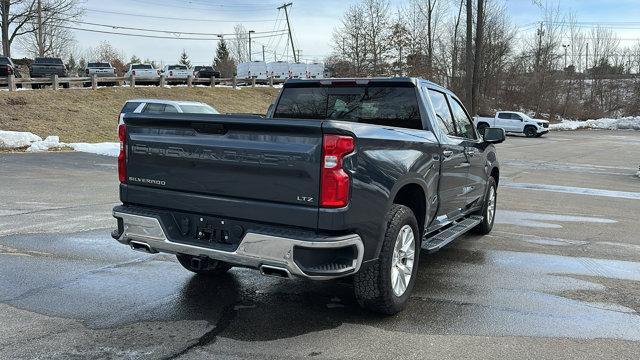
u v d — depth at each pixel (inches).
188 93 1332.4
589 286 203.9
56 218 300.2
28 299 175.3
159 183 163.6
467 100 1224.8
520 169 670.5
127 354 136.9
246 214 146.9
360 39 1569.9
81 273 204.1
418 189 181.8
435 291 193.3
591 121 2097.7
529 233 298.5
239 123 145.1
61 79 1115.3
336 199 137.6
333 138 137.2
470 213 269.4
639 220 346.9
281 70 1985.7
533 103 2262.6
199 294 184.1
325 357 138.4
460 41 1839.3
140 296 180.5
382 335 153.1
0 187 403.5
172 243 156.4
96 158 623.8
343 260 145.3
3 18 1973.4
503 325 162.9
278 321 161.6
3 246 240.1
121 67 2869.1
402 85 203.8
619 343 152.1
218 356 137.2
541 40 2335.1
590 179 581.6
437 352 142.9
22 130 805.2
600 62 2721.5
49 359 133.0
